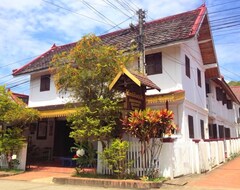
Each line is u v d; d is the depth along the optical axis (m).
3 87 14.45
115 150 9.85
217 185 8.84
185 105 13.44
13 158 13.79
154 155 9.98
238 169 12.64
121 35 17.73
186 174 10.96
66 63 11.50
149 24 17.41
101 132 10.02
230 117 29.36
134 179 9.59
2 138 13.82
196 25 13.74
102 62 10.84
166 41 13.11
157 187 8.77
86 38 11.24
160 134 9.77
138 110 10.42
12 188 9.38
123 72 10.18
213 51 17.66
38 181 10.97
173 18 16.72
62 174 12.52
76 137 10.53
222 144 15.91
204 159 11.95
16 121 13.88
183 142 11.11
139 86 10.40
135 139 10.84
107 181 9.38
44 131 19.69
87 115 10.45
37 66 19.06
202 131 16.83
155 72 13.99
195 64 16.56
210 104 20.06
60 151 18.59
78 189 8.95
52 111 14.62
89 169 11.83
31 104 18.78
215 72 19.47
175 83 13.37
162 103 12.95
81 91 11.12
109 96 11.03
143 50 12.62
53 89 17.78
